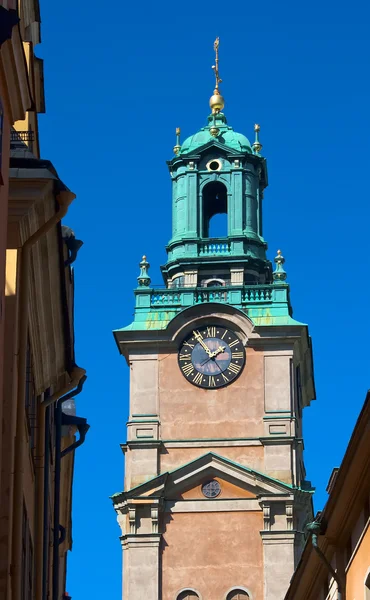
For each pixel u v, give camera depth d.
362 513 39.50
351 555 41.50
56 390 41.88
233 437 98.94
